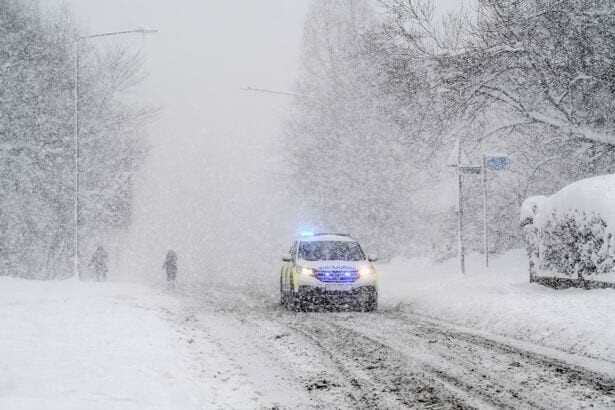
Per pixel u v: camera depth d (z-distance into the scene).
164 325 17.23
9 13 44.03
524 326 14.79
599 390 9.47
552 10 24.97
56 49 46.62
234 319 19.61
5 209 42.78
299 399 9.36
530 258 21.59
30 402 8.22
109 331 15.34
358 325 17.69
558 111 26.62
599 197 17.45
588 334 12.74
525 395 9.32
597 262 17.42
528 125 28.06
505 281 22.64
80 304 24.31
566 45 24.92
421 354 12.84
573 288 18.61
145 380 9.84
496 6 25.72
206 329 17.11
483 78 26.30
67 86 46.84
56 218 46.84
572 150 28.14
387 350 13.41
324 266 22.16
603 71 24.47
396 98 28.25
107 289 34.62
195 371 11.16
